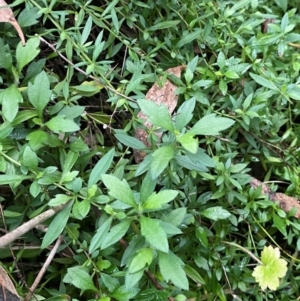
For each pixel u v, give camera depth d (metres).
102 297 0.23
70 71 0.28
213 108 0.32
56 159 0.27
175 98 0.30
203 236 0.28
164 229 0.22
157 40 0.32
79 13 0.29
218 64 0.31
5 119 0.24
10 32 0.29
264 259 0.29
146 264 0.22
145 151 0.26
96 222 0.26
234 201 0.31
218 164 0.29
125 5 0.32
